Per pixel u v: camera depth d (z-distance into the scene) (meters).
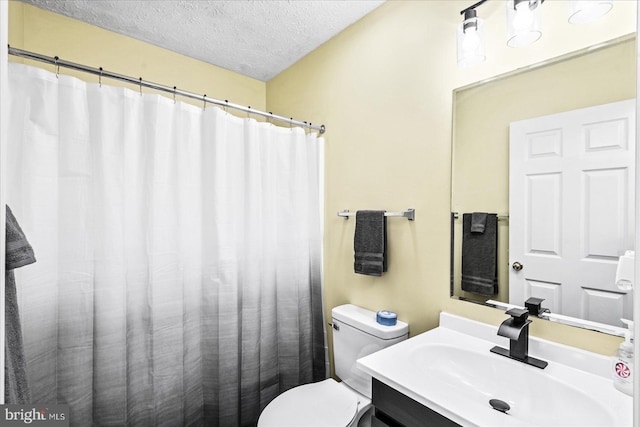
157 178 1.50
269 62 2.37
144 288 1.49
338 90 2.02
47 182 1.23
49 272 1.24
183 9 1.78
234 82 2.51
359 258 1.76
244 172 1.81
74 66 1.29
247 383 1.82
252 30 1.98
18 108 1.17
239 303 1.82
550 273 1.15
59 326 1.28
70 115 1.28
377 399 1.10
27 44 1.71
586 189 1.07
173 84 2.21
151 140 1.48
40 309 1.21
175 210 1.56
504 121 1.27
